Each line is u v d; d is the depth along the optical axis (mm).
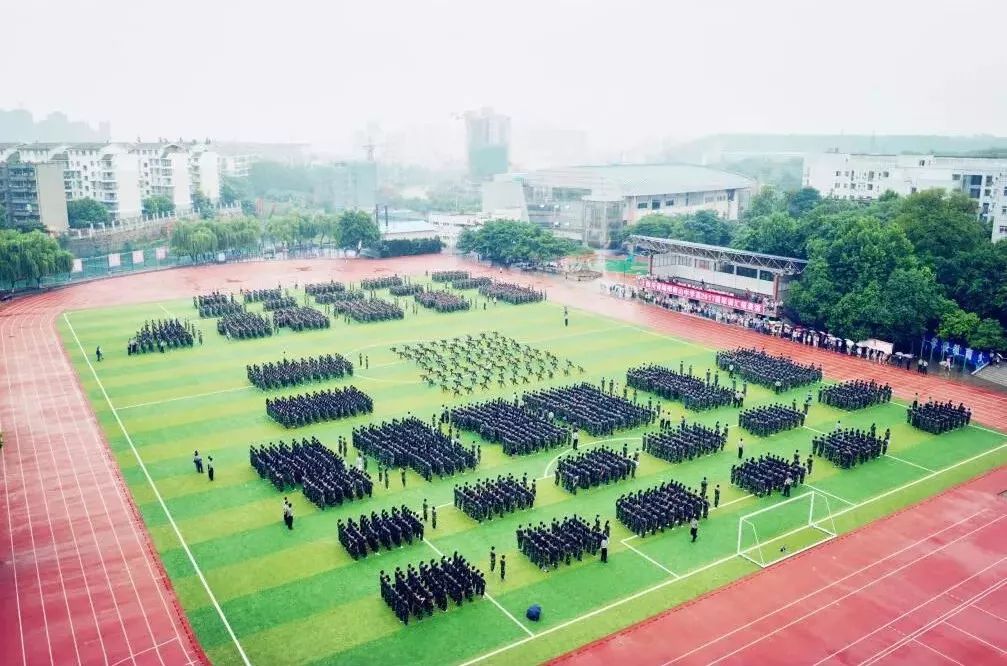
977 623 48281
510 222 175625
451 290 147000
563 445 73562
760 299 123000
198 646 44500
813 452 72375
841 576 53031
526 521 59188
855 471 69375
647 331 118125
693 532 56969
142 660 43312
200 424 78250
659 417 80500
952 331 100750
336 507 60906
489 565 52906
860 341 104750
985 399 89875
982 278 106500
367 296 140750
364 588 50219
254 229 183125
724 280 128750
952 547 57000
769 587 51531
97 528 57875
